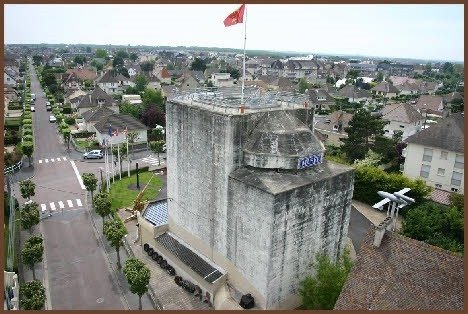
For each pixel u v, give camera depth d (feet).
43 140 318.24
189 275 131.95
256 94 152.35
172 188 146.92
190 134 129.59
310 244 119.24
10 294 117.80
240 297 117.70
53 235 168.04
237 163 117.29
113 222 146.10
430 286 77.36
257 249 111.24
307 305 107.65
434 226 142.51
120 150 278.46
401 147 259.19
